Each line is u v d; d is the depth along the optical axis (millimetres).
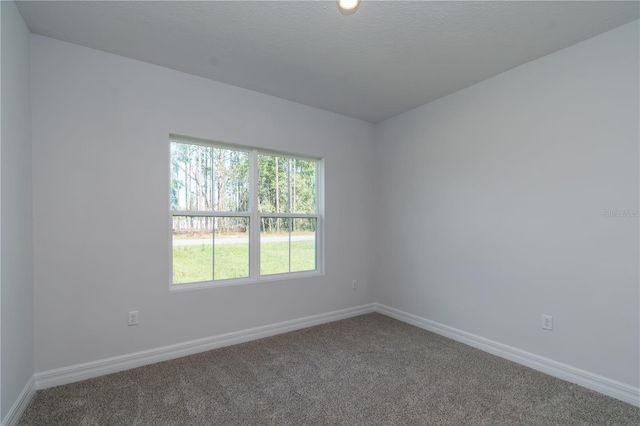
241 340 3025
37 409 1923
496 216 2787
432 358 2682
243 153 3225
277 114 3314
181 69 2713
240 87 3072
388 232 3936
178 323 2701
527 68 2580
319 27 2107
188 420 1831
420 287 3502
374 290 4098
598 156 2182
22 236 1956
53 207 2221
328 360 2631
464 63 2590
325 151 3684
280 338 3139
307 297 3510
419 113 3551
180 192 2846
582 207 2256
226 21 2049
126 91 2510
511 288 2666
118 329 2441
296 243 3562
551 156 2422
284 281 3338
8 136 1759
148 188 2590
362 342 3033
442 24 2068
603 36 2162
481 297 2893
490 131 2842
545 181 2457
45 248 2189
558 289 2375
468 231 3018
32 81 2162
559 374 2346
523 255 2588
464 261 3049
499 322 2746
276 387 2197
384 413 1906
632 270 2031
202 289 2826
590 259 2213
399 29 2125
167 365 2527
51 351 2197
